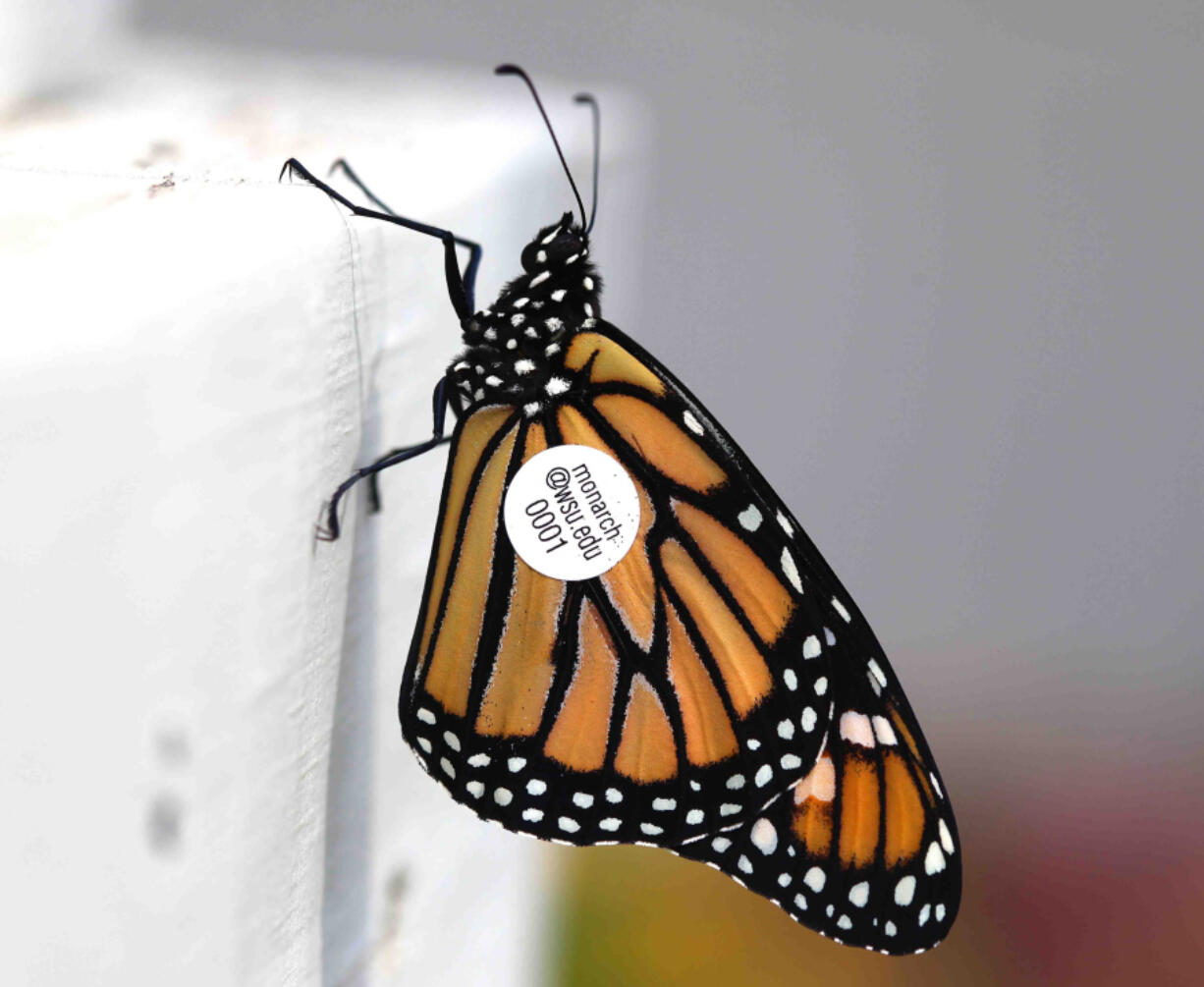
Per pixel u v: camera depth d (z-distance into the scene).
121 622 0.20
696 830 0.25
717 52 0.51
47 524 0.18
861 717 0.25
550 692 0.25
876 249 0.54
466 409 0.24
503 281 0.25
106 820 0.20
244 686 0.21
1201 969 0.43
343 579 0.22
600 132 0.28
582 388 0.25
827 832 0.25
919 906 0.25
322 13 0.42
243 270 0.21
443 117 0.27
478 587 0.25
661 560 0.25
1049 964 0.43
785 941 0.42
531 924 0.28
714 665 0.25
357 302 0.22
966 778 0.50
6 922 0.19
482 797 0.25
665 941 0.42
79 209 0.21
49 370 0.18
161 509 0.20
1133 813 0.48
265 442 0.21
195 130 0.25
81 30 0.27
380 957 0.24
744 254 0.51
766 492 0.25
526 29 0.50
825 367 0.54
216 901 0.21
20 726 0.18
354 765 0.23
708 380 0.49
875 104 0.53
